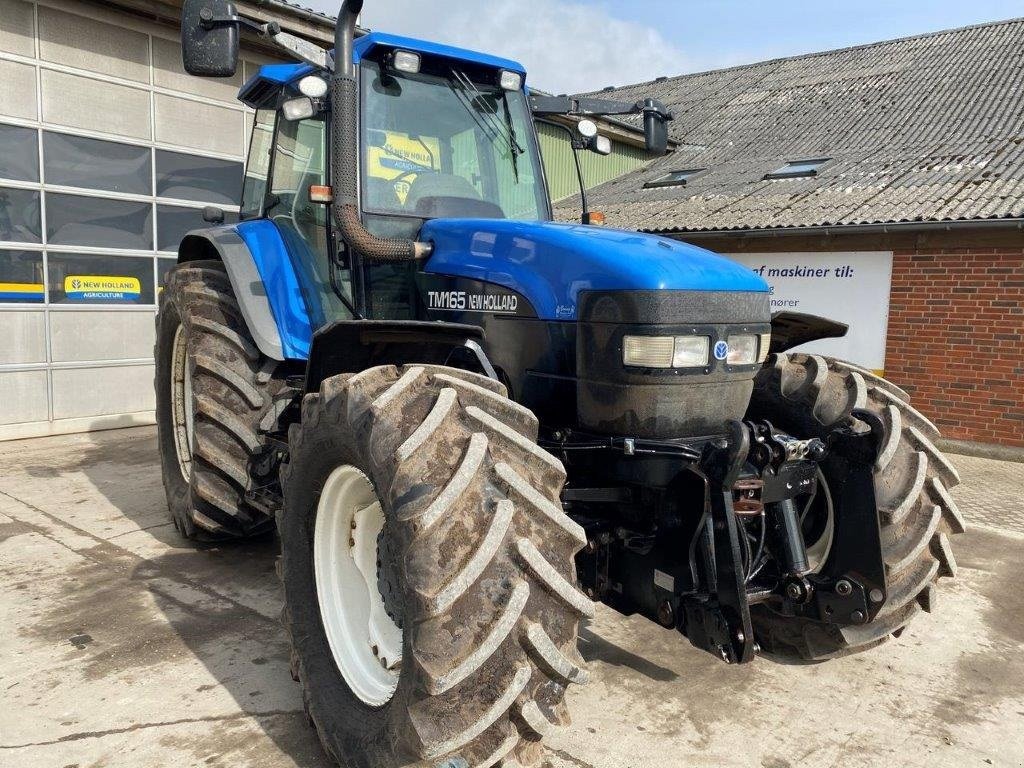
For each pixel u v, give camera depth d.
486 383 2.31
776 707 2.83
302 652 2.52
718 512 2.30
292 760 2.42
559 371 2.66
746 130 14.42
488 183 3.43
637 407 2.44
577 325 2.55
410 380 2.23
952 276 8.66
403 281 3.19
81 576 3.83
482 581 1.90
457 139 3.35
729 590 2.27
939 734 2.69
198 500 3.87
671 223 10.27
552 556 1.98
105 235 7.14
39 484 5.39
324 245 3.36
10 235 6.53
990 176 9.38
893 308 9.06
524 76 3.51
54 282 6.82
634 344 2.39
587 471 2.67
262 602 3.57
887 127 12.48
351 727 2.26
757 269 9.95
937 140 11.34
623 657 3.19
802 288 9.65
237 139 8.08
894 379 9.12
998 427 8.55
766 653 3.17
